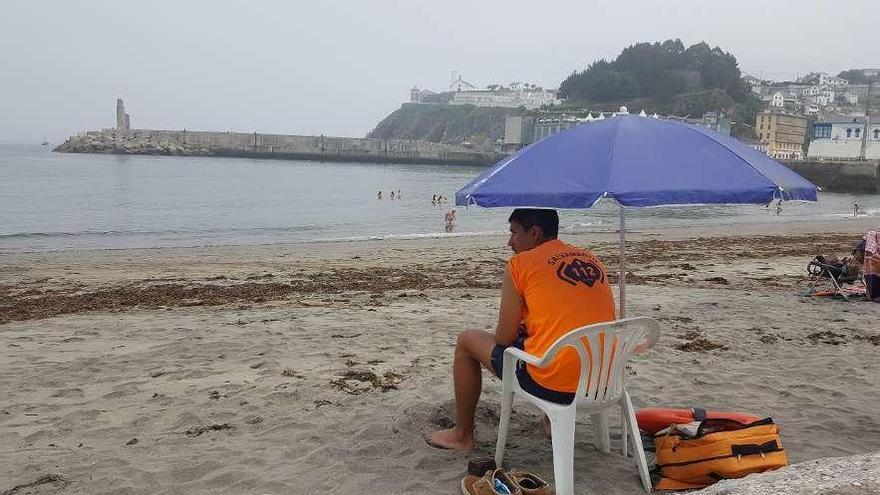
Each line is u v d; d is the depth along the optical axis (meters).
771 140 128.88
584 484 3.77
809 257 16.50
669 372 6.05
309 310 8.97
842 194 71.69
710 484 3.66
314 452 4.20
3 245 22.06
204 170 87.19
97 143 139.25
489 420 4.76
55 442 4.39
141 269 14.74
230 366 6.15
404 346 6.96
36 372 5.94
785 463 3.65
